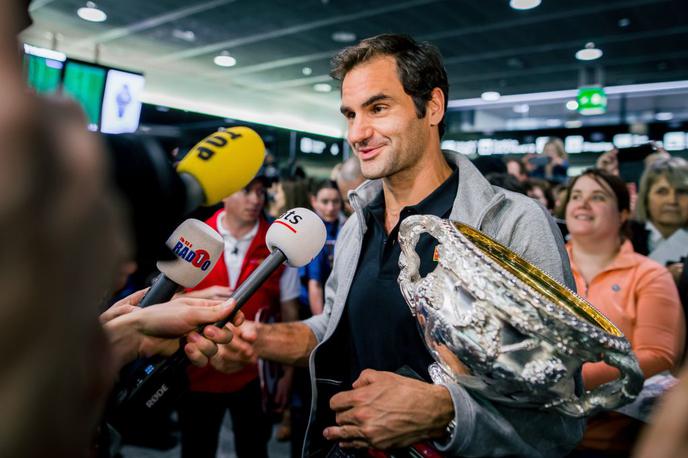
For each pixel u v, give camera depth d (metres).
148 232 0.48
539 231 1.03
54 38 7.85
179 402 2.24
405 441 0.85
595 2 5.99
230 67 9.36
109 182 0.28
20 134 0.23
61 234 0.24
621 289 1.75
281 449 3.35
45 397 0.25
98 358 0.30
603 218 1.82
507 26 6.86
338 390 1.22
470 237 0.93
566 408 0.74
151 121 10.30
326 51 8.26
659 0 5.89
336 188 3.97
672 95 9.76
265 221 2.45
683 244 2.24
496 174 2.25
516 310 0.68
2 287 0.23
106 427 0.80
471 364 0.73
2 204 0.22
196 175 0.78
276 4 6.34
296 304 2.64
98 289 0.27
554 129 8.93
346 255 1.26
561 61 8.38
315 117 12.82
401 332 1.10
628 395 0.73
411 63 1.10
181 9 6.62
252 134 0.90
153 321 0.82
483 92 10.61
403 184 1.19
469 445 0.81
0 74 0.24
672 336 1.65
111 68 5.13
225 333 0.91
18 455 0.25
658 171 2.29
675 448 0.31
